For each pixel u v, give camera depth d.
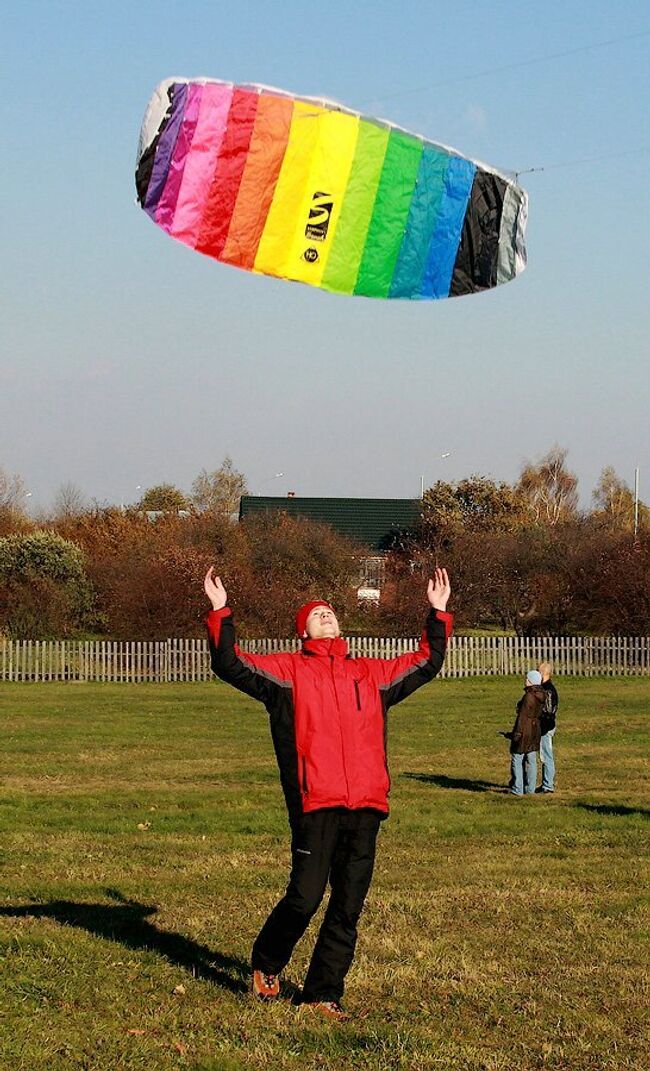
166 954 8.56
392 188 7.38
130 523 66.62
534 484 102.56
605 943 9.31
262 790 19.30
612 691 38.34
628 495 106.00
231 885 11.20
